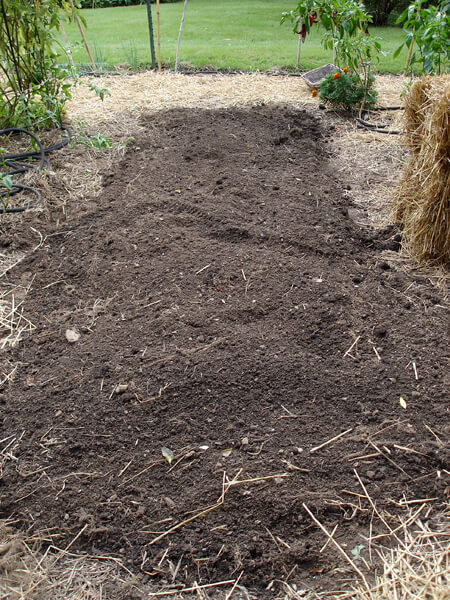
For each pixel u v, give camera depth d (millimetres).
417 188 3541
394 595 1742
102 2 15891
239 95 6391
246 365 2541
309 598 1766
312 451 2205
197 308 2949
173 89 6566
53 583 1826
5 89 6004
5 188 4270
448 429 2291
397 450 2213
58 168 4645
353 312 2947
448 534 1933
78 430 2303
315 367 2572
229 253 3408
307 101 6238
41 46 5230
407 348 2723
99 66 7531
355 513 2008
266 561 1863
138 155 4828
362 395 2447
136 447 2234
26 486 2113
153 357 2619
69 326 2934
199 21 11852
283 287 3102
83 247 3578
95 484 2109
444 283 3295
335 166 4820
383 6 11102
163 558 1889
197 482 2100
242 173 4426
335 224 3811
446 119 2980
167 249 3461
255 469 2135
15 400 2477
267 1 15805
